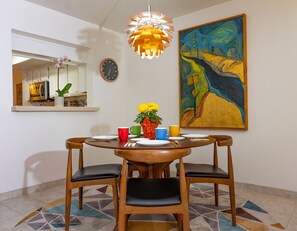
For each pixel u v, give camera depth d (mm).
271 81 2625
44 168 2969
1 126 2574
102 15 3270
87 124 3516
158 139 1901
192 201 2447
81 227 1921
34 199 2586
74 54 3518
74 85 4008
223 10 2967
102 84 3746
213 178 1896
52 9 3045
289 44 2502
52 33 3051
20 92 5477
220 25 2947
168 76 3529
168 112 3543
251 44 2758
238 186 2889
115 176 1872
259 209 2225
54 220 2057
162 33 1941
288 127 2523
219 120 2980
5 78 2605
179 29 3385
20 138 2738
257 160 2740
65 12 3148
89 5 2959
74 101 4035
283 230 1831
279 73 2570
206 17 3113
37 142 2902
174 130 2176
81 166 2148
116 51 3969
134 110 3971
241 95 2805
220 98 2965
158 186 1598
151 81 3734
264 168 2693
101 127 3721
